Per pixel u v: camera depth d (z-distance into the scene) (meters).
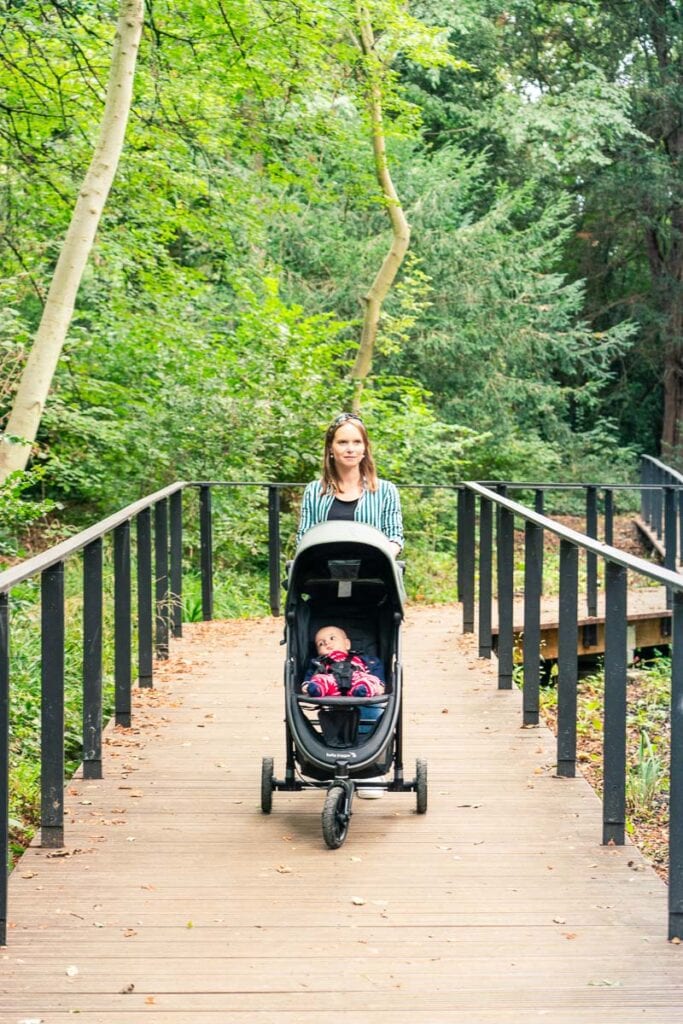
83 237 10.45
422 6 21.02
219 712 7.72
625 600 5.14
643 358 27.56
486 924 4.44
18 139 12.44
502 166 25.66
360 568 5.57
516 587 15.03
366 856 5.16
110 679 8.87
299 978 3.99
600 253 28.06
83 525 14.84
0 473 10.10
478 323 22.05
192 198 15.02
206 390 14.84
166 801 5.91
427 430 16.94
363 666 5.51
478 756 6.75
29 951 4.19
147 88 13.37
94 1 11.42
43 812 5.22
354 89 15.19
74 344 14.60
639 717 9.89
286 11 12.47
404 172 21.97
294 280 21.64
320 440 15.11
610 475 24.39
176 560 10.33
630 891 4.77
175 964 4.09
